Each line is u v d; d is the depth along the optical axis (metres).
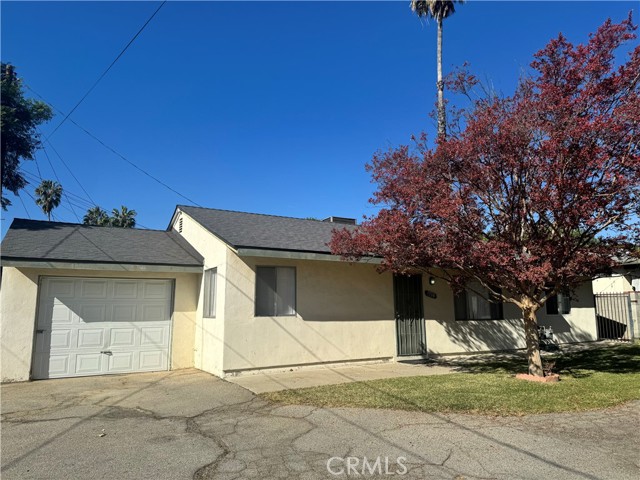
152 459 4.67
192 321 11.51
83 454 4.84
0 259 8.81
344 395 7.48
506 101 8.09
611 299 18.22
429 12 20.97
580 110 7.48
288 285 10.62
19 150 21.20
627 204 7.55
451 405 6.66
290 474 4.22
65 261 9.40
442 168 8.40
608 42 7.48
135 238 12.38
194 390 8.30
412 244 8.45
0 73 20.12
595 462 4.42
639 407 6.54
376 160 9.31
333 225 14.37
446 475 4.15
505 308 14.36
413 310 12.55
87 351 10.23
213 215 12.62
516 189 7.94
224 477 4.17
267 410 6.66
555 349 14.27
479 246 7.78
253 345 9.90
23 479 4.18
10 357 9.34
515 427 5.60
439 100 13.27
